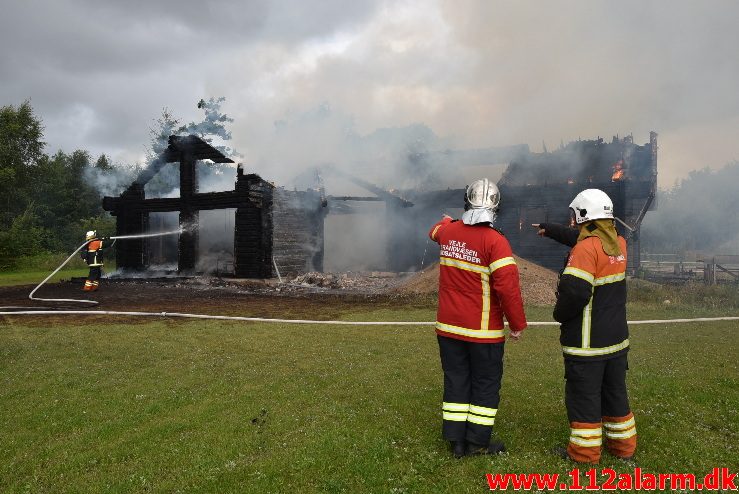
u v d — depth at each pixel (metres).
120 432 3.62
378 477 2.79
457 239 3.26
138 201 22.98
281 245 20.66
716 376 4.97
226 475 2.85
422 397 4.39
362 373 5.30
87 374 5.35
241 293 15.36
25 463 3.10
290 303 12.52
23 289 16.36
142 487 2.75
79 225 44.47
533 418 3.83
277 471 2.88
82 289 16.42
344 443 3.29
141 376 5.26
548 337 7.36
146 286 17.73
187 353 6.40
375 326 8.66
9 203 42.16
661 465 2.96
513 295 3.01
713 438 3.37
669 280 20.47
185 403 4.32
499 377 3.17
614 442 3.11
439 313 3.31
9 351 6.54
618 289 3.02
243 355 6.26
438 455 3.11
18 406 4.28
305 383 4.92
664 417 3.76
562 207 21.73
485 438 3.12
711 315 9.94
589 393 2.99
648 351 6.29
